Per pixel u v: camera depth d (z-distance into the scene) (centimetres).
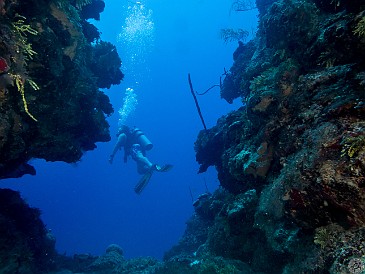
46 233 1005
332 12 489
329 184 269
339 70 389
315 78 412
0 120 454
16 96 494
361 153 252
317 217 308
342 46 380
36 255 848
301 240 378
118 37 7069
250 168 522
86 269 941
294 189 320
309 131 348
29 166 830
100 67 894
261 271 539
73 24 611
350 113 302
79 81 708
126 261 985
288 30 519
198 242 1195
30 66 502
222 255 675
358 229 264
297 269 337
